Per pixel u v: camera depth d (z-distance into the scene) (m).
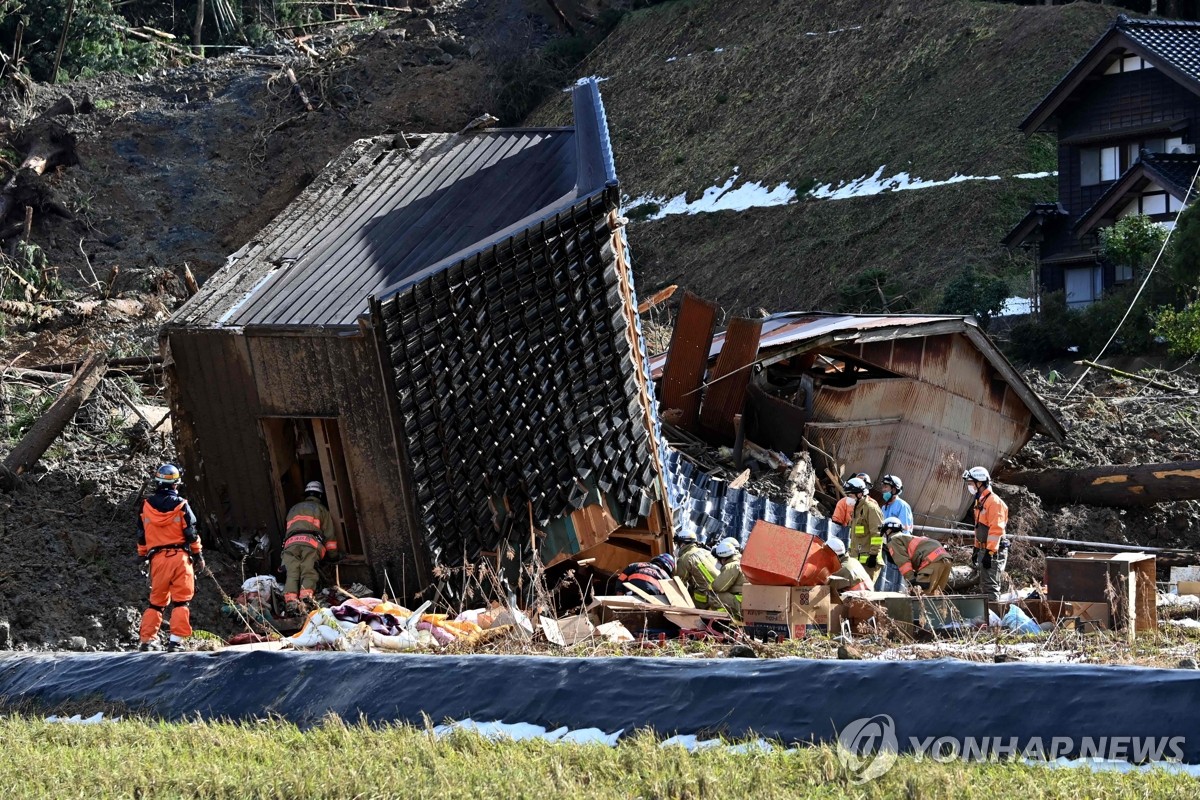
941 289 119.50
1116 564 30.98
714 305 53.81
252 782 18.61
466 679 22.84
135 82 177.00
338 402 38.56
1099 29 144.38
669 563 37.12
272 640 33.75
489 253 37.56
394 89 178.38
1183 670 18.94
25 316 81.81
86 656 27.31
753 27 180.12
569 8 199.62
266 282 41.41
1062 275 117.00
